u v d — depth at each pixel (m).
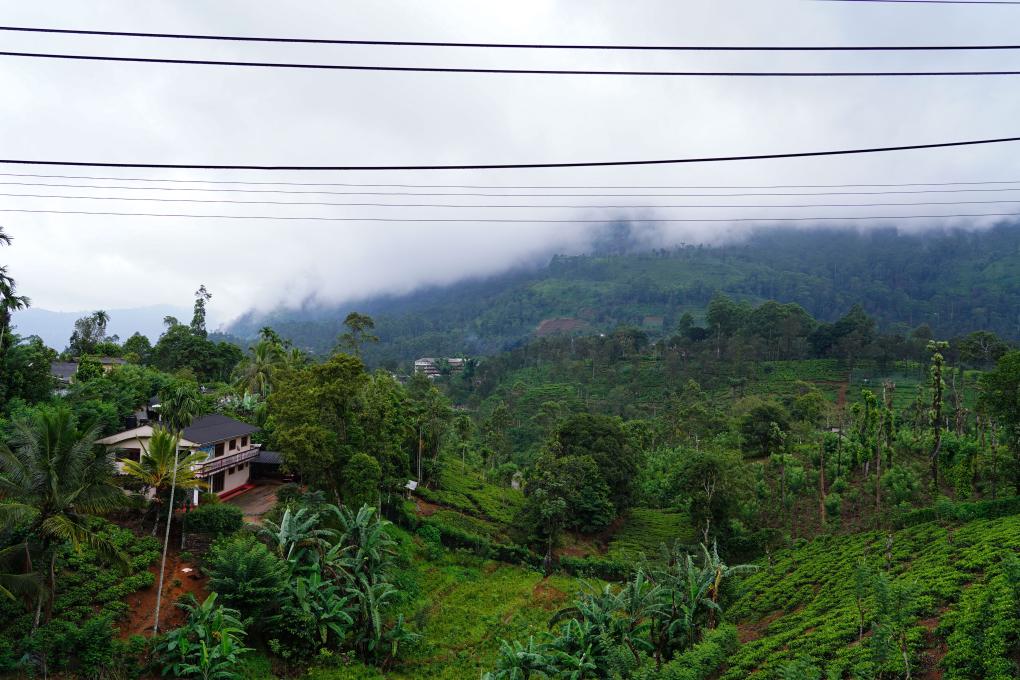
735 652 30.47
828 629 29.75
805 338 139.12
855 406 64.25
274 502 44.97
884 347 124.94
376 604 33.19
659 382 136.38
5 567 24.58
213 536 34.44
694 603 30.53
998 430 56.00
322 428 41.28
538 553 51.78
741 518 54.72
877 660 22.06
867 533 45.97
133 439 39.38
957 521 41.06
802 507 55.66
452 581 44.38
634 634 29.91
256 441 53.91
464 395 163.75
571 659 27.17
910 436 64.44
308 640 30.77
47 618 25.53
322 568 33.62
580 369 149.00
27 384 41.34
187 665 26.08
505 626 37.78
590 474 59.19
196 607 28.84
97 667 25.05
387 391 59.12
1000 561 30.66
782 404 98.06
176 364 88.75
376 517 41.09
